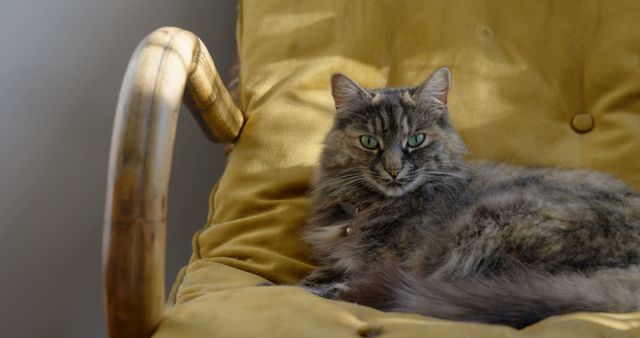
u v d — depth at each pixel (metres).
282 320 0.74
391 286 0.82
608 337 0.71
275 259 0.94
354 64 1.04
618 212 0.86
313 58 1.04
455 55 1.03
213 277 0.93
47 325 1.21
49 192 1.19
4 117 1.17
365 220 0.95
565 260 0.84
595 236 0.84
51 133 1.19
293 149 1.00
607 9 1.01
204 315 0.76
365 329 0.74
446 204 0.94
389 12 1.05
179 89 0.79
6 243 1.18
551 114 1.01
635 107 0.99
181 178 1.27
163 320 0.76
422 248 0.91
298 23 1.05
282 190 0.99
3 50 1.16
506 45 1.03
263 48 1.05
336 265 0.94
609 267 0.82
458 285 0.80
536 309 0.77
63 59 1.19
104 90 1.21
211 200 1.04
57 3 1.18
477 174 0.97
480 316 0.77
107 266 0.72
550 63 1.02
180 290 0.92
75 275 1.21
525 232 0.86
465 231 0.88
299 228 0.98
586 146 1.00
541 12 1.03
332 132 0.99
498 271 0.85
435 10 1.04
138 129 0.74
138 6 1.22
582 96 1.02
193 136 1.27
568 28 1.02
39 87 1.18
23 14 1.17
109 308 0.73
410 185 0.95
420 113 0.97
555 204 0.87
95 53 1.21
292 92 1.02
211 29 1.27
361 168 0.97
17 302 1.19
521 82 1.02
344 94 0.98
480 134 1.01
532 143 1.00
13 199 1.18
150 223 0.73
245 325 0.74
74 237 1.21
